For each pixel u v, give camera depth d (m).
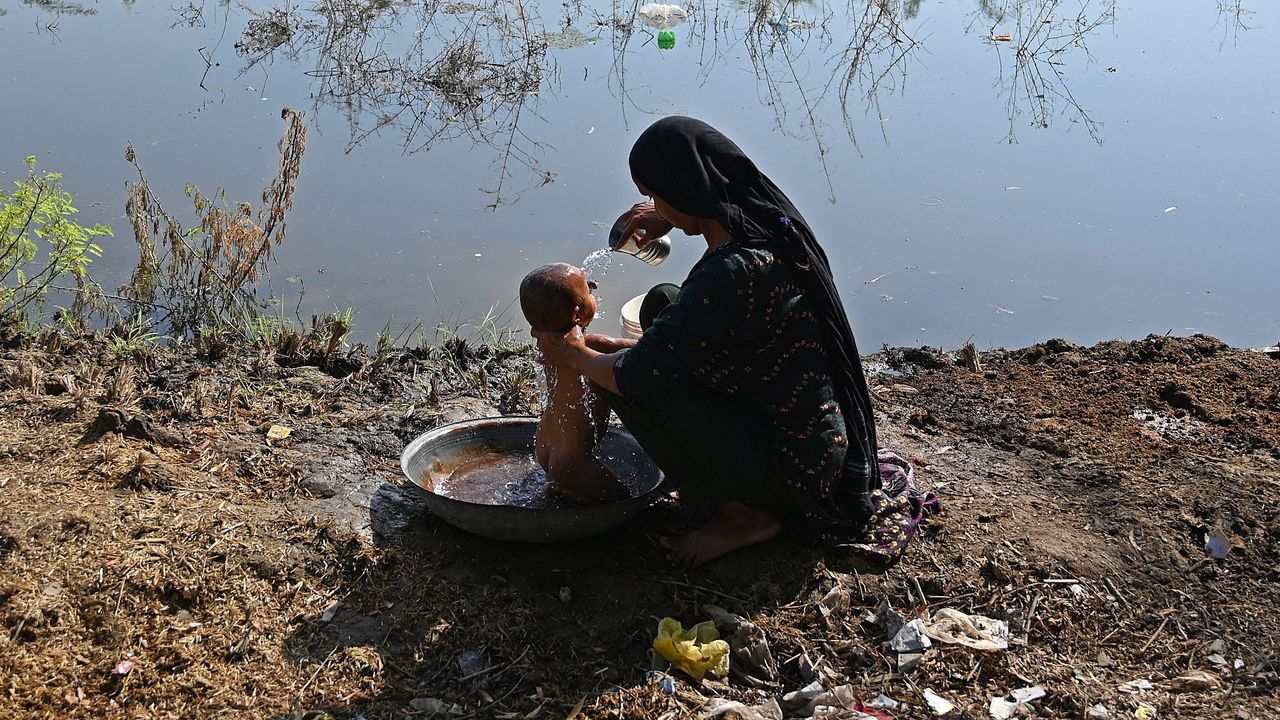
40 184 5.55
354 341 5.88
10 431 3.88
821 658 3.13
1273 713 2.98
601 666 3.04
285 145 6.39
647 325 3.58
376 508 3.63
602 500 3.56
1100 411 4.72
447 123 8.98
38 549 3.21
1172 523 3.76
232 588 3.17
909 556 3.56
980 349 6.00
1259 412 4.70
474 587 3.28
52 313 5.95
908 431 4.54
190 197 7.37
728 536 3.47
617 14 11.23
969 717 2.94
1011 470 4.19
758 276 3.07
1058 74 10.21
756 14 10.96
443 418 4.41
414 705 2.86
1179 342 5.45
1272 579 3.51
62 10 11.32
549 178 8.04
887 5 11.01
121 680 2.85
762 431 3.31
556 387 3.41
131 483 3.58
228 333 5.45
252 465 3.84
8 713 2.71
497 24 10.63
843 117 9.12
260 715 2.79
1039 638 3.27
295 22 10.77
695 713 2.89
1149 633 3.30
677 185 3.10
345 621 3.12
